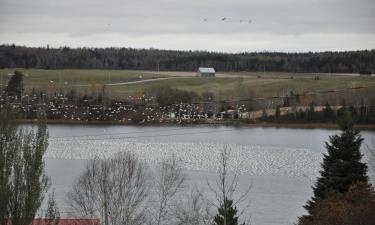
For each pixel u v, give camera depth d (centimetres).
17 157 3269
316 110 17825
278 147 11719
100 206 5041
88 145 11369
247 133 14600
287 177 8400
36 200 3291
